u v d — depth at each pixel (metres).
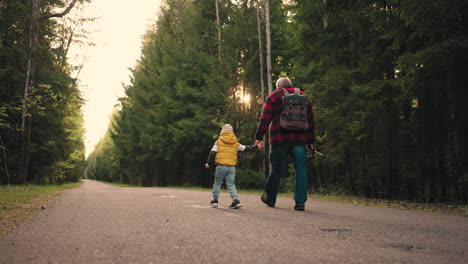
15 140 16.98
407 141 10.12
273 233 3.21
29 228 3.42
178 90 20.36
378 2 8.88
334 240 2.92
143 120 29.61
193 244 2.67
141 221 3.97
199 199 7.78
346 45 11.92
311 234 3.20
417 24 7.24
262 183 17.39
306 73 12.35
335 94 10.65
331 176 13.76
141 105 31.36
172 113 23.88
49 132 19.53
